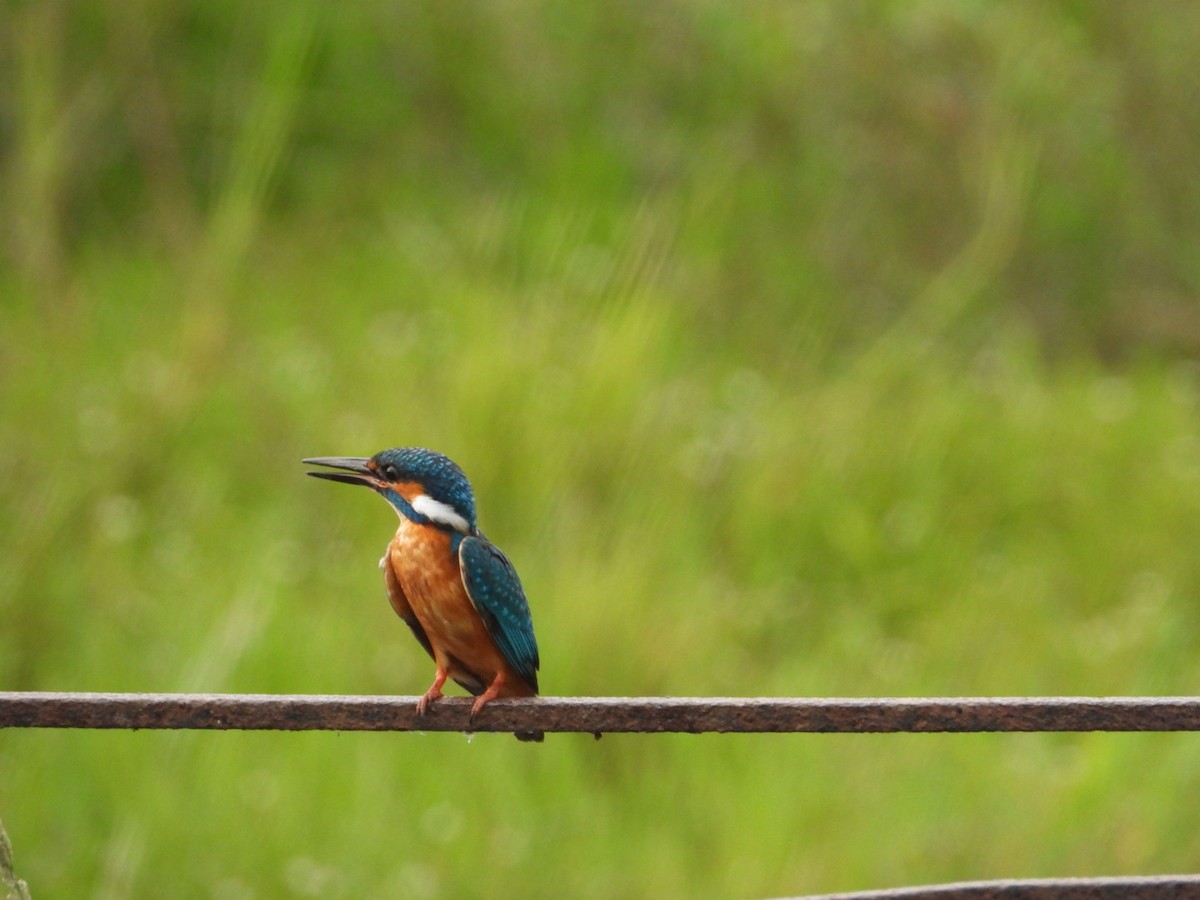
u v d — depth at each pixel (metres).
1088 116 17.66
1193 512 12.93
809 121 17.05
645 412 12.38
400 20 16.53
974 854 8.64
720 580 11.36
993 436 13.59
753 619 10.89
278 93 14.55
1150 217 17.64
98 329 13.15
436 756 8.93
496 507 11.57
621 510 11.56
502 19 16.92
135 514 11.08
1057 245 17.22
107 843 8.17
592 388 12.30
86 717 3.68
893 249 16.52
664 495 11.73
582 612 10.20
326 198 15.27
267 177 14.09
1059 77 17.64
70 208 14.69
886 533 12.11
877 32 17.61
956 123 17.17
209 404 12.17
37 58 14.67
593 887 8.18
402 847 8.26
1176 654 10.99
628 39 17.28
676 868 8.31
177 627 9.80
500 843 8.32
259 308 13.68
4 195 14.33
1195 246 17.59
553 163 16.06
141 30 15.30
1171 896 3.98
